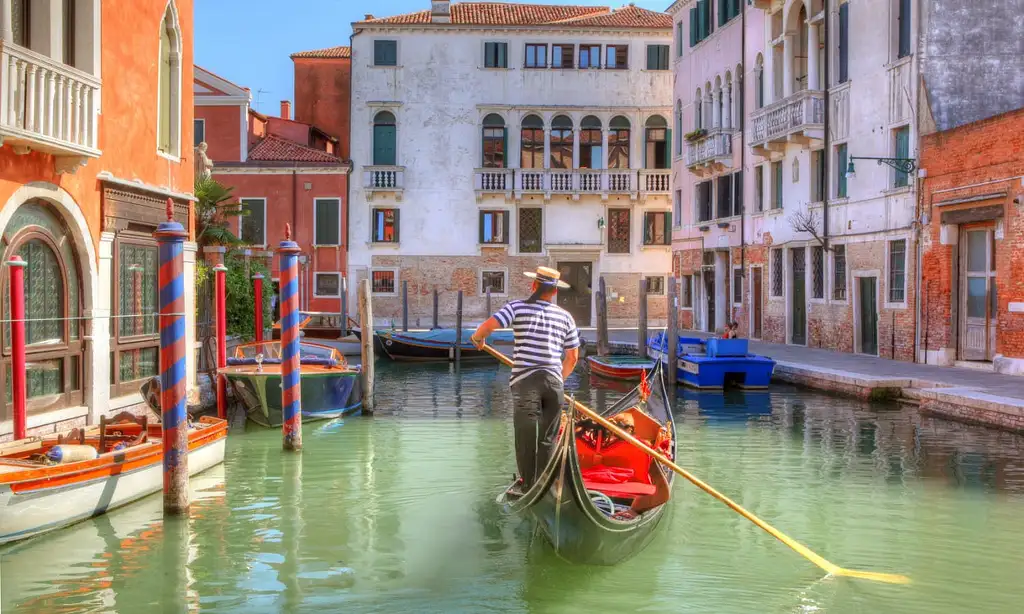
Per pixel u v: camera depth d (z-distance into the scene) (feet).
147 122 40.01
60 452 25.81
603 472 27.73
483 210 115.75
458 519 26.73
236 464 34.86
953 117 58.54
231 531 25.40
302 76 125.29
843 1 68.74
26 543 24.02
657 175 115.24
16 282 28.14
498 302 116.06
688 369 59.16
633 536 22.81
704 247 96.27
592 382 65.41
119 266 37.81
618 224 116.98
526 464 23.75
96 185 35.53
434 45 114.73
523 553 23.40
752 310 84.58
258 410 43.37
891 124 62.28
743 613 19.40
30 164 31.17
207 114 111.86
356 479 32.12
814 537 24.86
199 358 47.93
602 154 116.06
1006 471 32.63
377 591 20.72
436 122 115.03
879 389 49.93
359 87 114.42
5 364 30.22
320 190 113.60
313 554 23.41
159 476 28.86
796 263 76.95
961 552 23.56
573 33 114.93
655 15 119.55
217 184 60.70
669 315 61.93
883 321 63.67
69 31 34.19
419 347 84.48
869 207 65.10
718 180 92.48
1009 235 50.80
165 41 42.96
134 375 39.40
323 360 49.75
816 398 52.85
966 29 59.21
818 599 20.21
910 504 28.22
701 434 41.01
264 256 66.33
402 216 114.83
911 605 19.89
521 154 115.96
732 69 88.28
